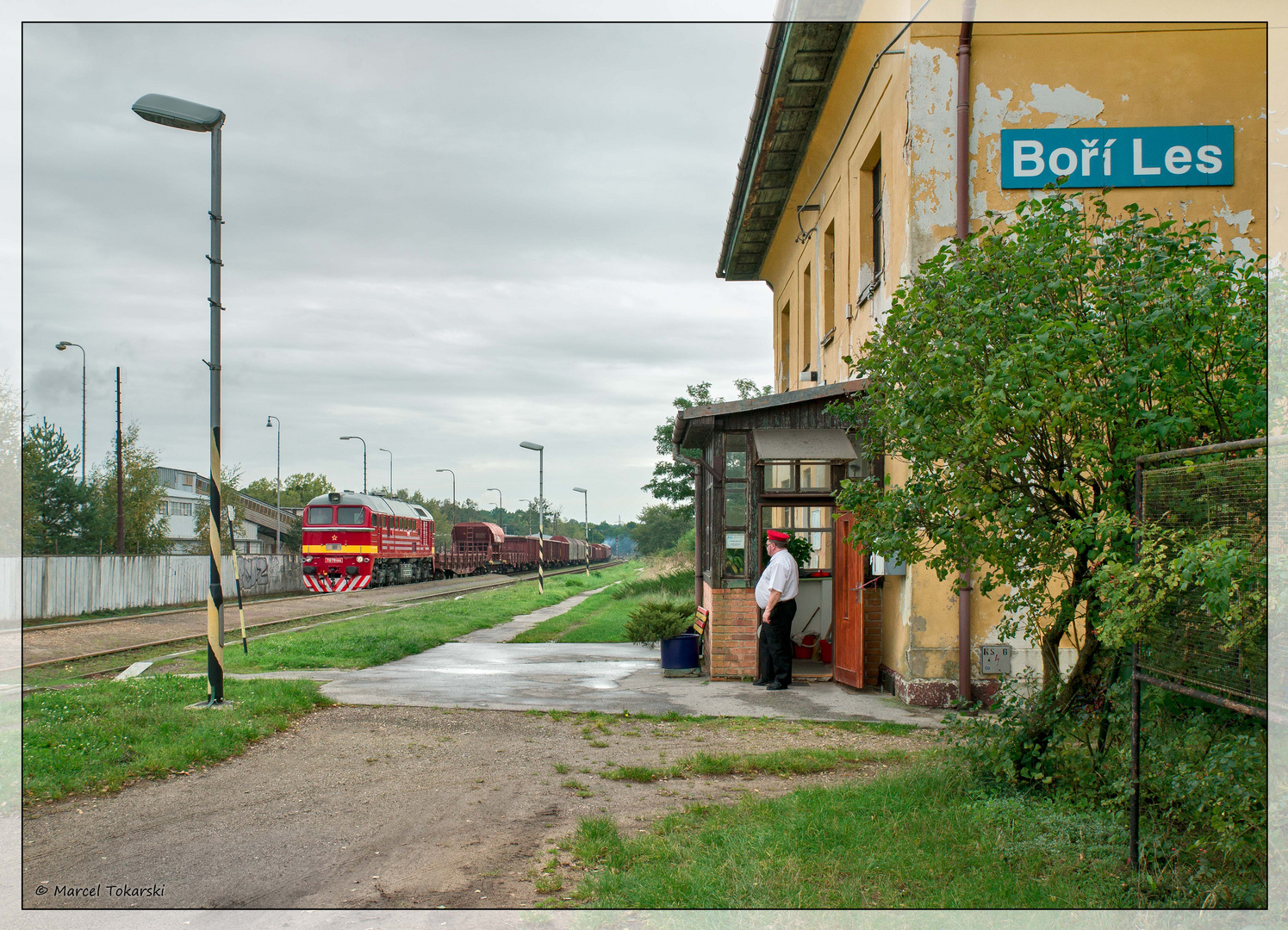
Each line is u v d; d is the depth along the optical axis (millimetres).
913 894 4023
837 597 11133
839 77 12617
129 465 37062
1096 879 4086
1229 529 3805
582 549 85625
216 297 9492
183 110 9180
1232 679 3695
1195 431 4699
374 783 6348
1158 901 3834
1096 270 5336
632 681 11234
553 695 10055
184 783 6324
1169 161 9664
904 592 9703
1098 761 5125
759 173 16266
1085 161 9664
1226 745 4000
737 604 11281
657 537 73312
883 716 8852
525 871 4574
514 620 22422
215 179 9547
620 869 4504
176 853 4879
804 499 11227
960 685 9320
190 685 9812
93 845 5023
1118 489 4836
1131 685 4469
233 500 50906
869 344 5789
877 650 10812
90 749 6770
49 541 32062
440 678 11469
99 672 12445
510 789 6184
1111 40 9727
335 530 38000
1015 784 5375
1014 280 4980
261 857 4828
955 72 9680
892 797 5371
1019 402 4602
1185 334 4598
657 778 6461
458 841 5059
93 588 25062
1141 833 4309
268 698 8969
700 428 11875
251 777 6508
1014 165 9641
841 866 4320
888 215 10617
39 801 5777
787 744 7555
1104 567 4211
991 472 5145
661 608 12445
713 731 8109
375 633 15664
